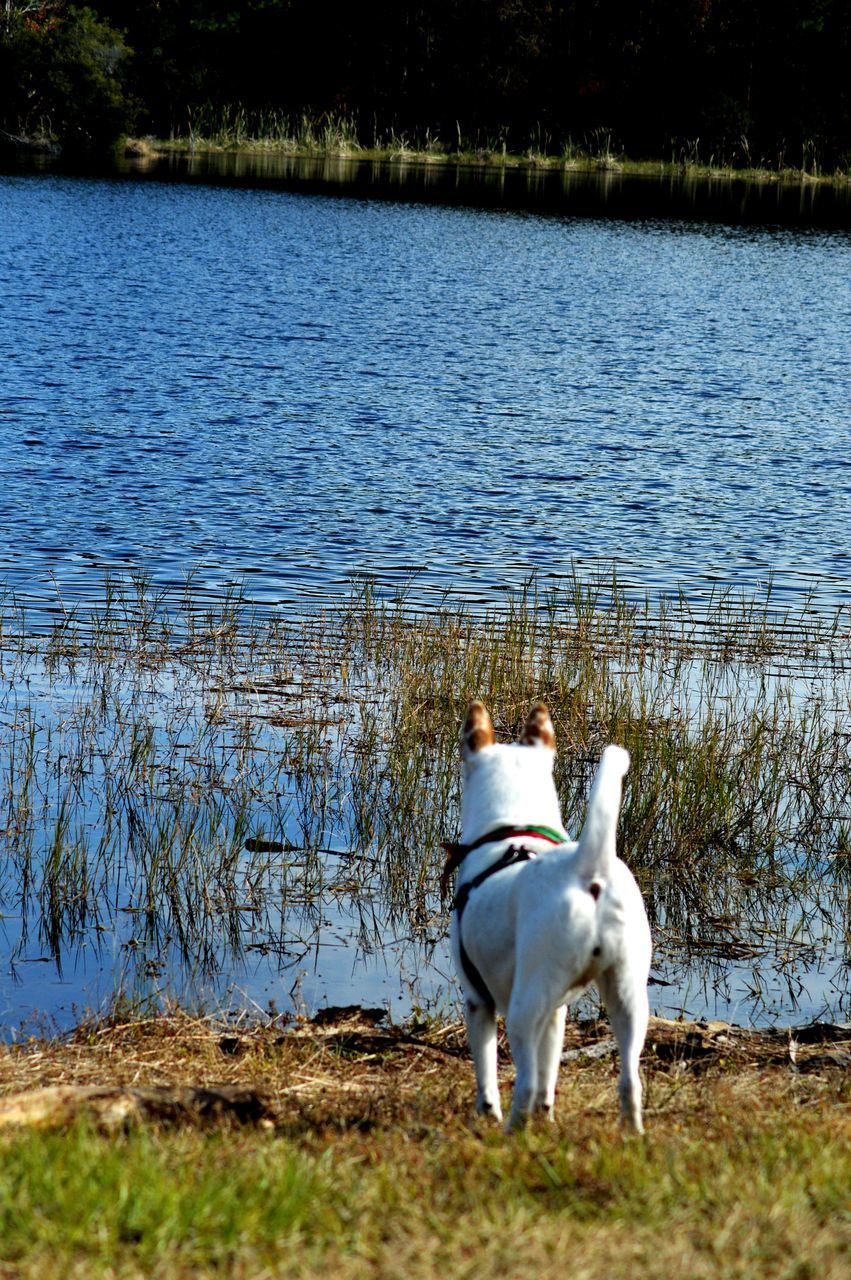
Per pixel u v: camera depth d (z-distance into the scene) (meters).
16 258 44.81
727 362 33.34
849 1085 6.77
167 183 73.00
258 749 11.75
